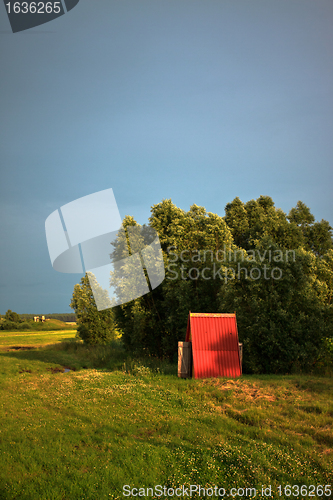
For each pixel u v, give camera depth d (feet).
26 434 32.63
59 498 21.09
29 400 47.16
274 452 26.66
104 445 29.68
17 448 29.12
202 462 25.49
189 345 62.34
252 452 26.55
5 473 24.54
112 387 52.90
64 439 31.32
